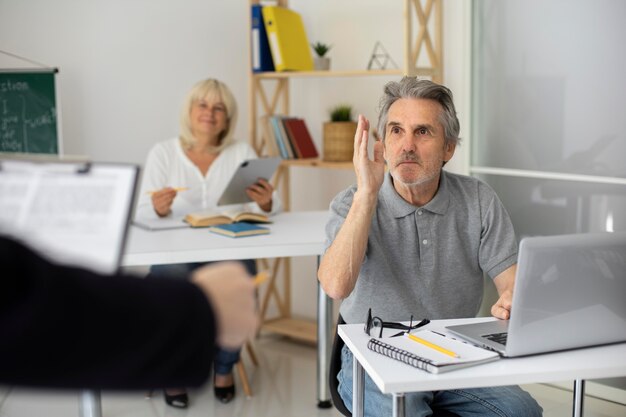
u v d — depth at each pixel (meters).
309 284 4.52
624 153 3.11
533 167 3.45
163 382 0.52
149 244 2.77
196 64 4.31
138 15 4.08
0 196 0.58
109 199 0.60
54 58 3.85
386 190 2.10
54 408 3.24
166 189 3.23
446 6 3.72
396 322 1.86
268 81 4.55
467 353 1.58
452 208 2.12
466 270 2.12
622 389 3.21
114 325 0.49
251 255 2.75
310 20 4.43
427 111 2.05
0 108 3.65
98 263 0.57
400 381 1.44
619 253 1.60
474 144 3.70
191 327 0.53
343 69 4.30
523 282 1.52
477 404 1.91
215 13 4.35
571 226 3.33
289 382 3.54
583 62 3.23
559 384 3.39
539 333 1.57
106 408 3.21
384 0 4.06
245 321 0.59
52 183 0.60
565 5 3.27
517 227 3.55
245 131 4.54
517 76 3.48
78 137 3.95
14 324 0.46
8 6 3.72
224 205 3.27
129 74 4.08
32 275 0.47
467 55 3.64
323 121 4.41
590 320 1.62
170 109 4.24
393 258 2.08
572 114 3.29
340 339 2.11
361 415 1.77
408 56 3.54
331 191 4.40
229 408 3.22
